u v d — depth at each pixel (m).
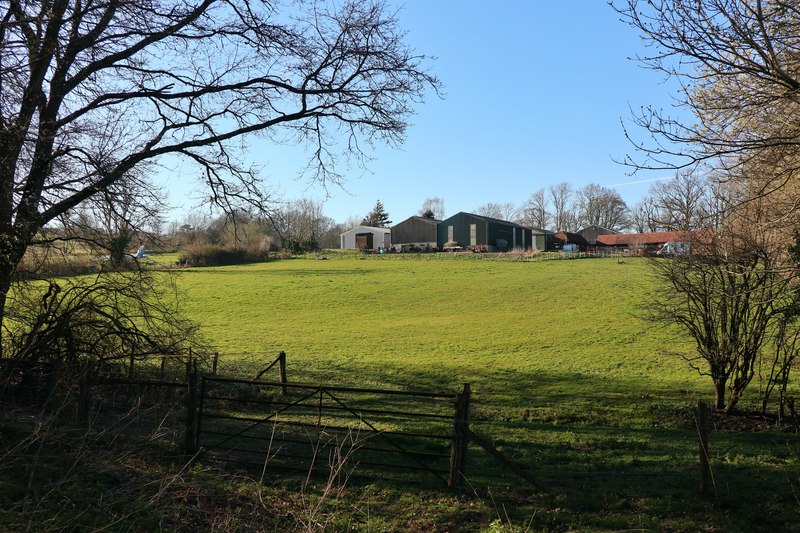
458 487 7.66
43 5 9.45
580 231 130.38
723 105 7.96
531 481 7.36
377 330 30.77
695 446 10.46
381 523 6.44
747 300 13.15
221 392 13.98
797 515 6.55
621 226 134.62
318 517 6.38
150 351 12.44
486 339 27.48
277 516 6.45
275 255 74.75
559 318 32.94
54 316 11.06
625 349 24.39
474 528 6.37
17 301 11.38
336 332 30.34
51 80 10.91
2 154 9.38
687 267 13.79
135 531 5.61
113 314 11.99
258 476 7.99
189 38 12.65
